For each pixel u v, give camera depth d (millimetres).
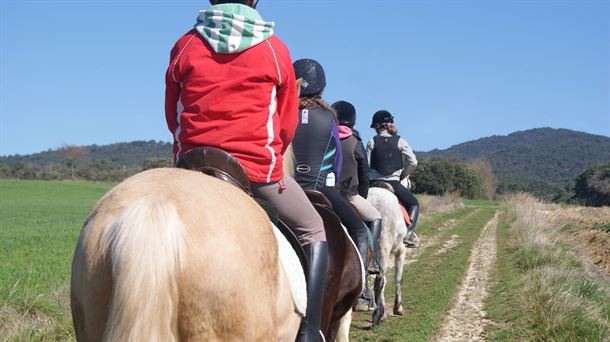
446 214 32344
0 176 90062
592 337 7887
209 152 3123
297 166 4941
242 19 3268
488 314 9945
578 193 71312
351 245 4688
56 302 7512
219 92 3223
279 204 3561
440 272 13961
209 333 2488
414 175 72062
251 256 2646
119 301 2309
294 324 3201
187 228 2486
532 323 8984
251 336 2594
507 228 24734
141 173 2896
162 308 2344
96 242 2529
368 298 5992
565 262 13477
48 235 21750
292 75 3465
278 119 3414
